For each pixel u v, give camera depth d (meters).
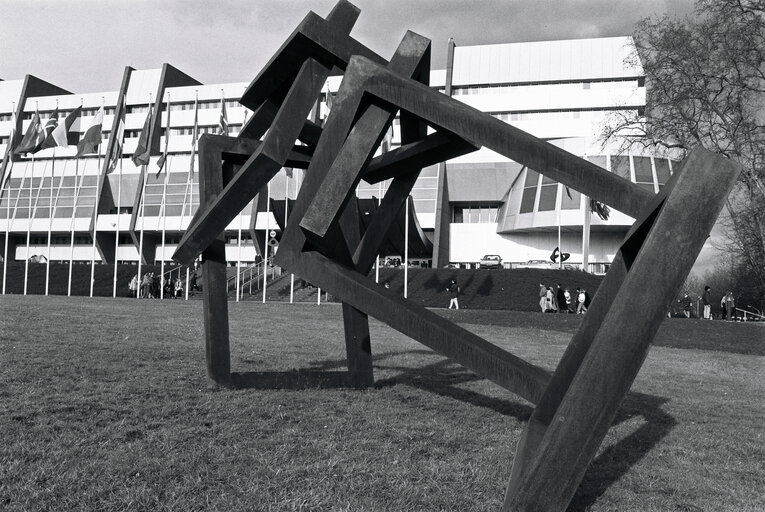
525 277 39.38
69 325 12.53
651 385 10.25
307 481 4.44
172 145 62.56
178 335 11.95
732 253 36.78
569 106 56.94
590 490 4.66
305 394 7.15
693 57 25.55
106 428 5.38
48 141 32.75
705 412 7.93
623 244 4.54
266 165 6.46
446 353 5.12
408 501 4.17
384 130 5.43
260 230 57.31
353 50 6.36
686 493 4.66
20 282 44.91
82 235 63.84
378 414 6.41
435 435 5.79
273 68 6.94
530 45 58.59
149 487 4.21
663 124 26.53
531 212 52.97
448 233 59.09
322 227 5.30
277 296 41.19
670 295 3.63
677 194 3.67
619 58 56.91
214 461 4.75
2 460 4.51
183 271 45.31
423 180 57.78
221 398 6.61
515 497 3.52
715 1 25.44
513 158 4.66
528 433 4.42
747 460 5.73
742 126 25.58
